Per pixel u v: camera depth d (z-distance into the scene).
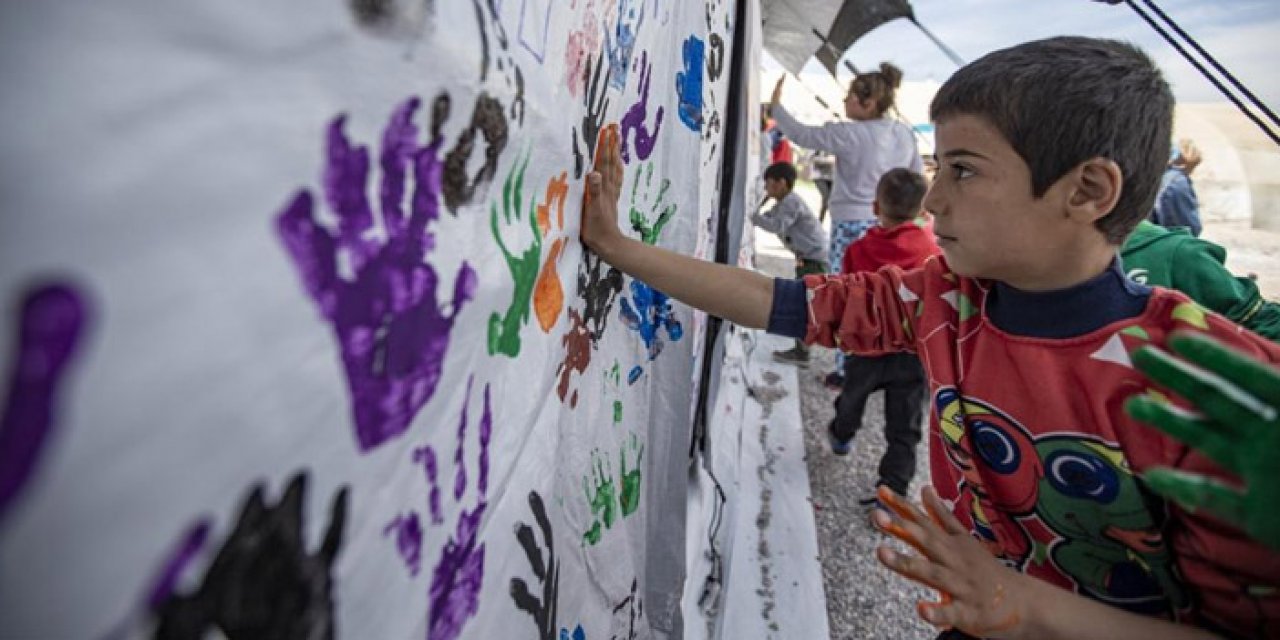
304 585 0.33
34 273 0.19
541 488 0.72
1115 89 0.62
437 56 0.40
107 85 0.21
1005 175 0.66
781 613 1.89
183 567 0.25
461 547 0.54
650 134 1.03
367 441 0.38
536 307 0.66
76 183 0.20
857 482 2.65
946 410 0.84
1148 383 0.66
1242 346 0.64
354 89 0.33
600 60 0.77
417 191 0.41
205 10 0.24
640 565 1.18
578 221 0.78
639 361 1.08
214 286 0.25
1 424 0.19
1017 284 0.73
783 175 3.82
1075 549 0.79
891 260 2.22
